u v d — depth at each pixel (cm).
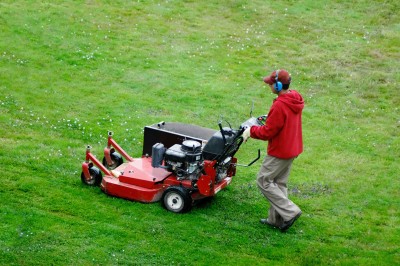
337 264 1002
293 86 1853
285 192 1087
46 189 1155
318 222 1134
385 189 1283
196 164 1113
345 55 2094
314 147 1479
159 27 2200
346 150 1472
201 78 1862
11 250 958
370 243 1074
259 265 983
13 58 1834
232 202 1188
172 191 1109
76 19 2173
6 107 1526
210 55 2030
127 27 2170
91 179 1188
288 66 1989
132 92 1725
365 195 1252
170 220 1091
